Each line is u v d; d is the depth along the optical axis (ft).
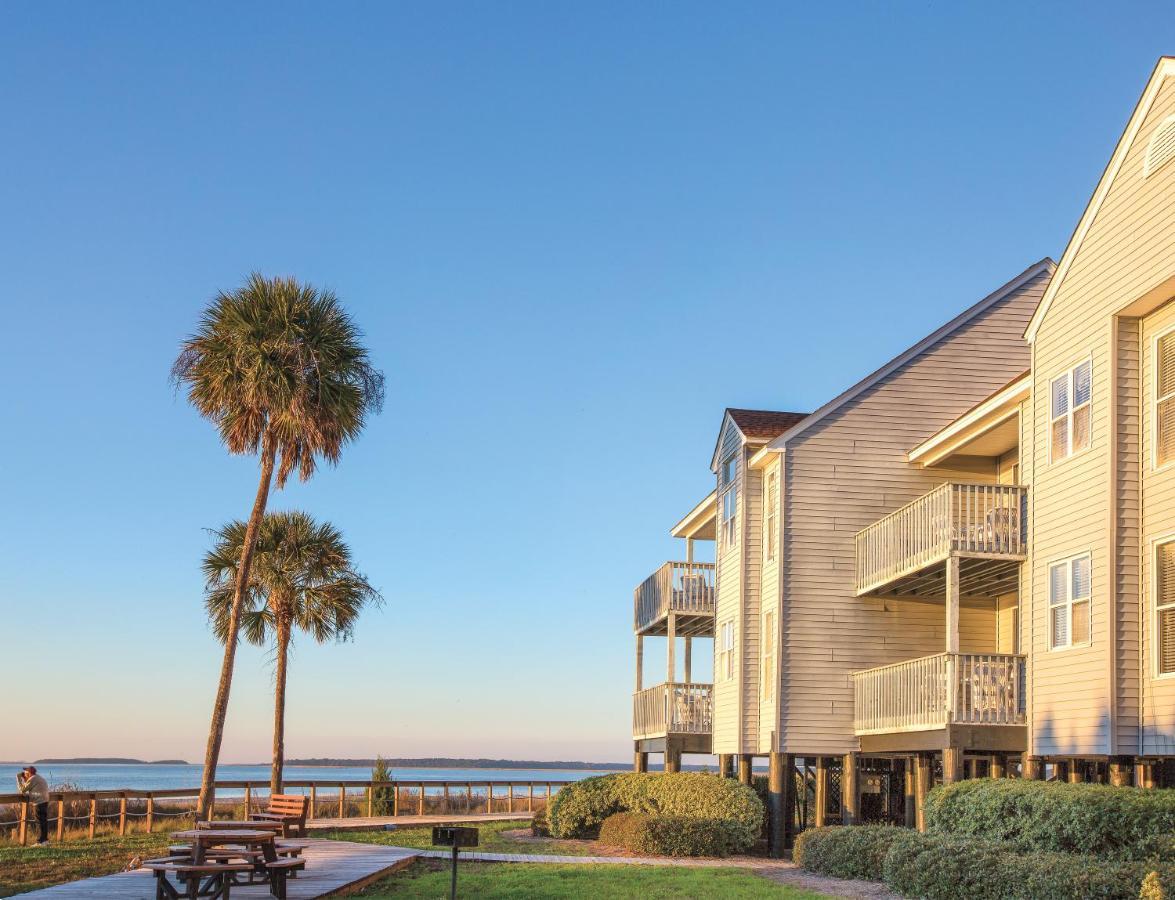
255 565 114.42
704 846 79.61
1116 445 57.77
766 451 88.58
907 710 75.72
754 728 90.79
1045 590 63.41
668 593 105.09
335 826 102.73
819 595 87.25
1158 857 44.34
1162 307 57.21
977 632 87.04
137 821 110.32
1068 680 60.23
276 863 50.03
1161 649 55.11
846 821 85.10
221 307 88.33
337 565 118.73
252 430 88.38
